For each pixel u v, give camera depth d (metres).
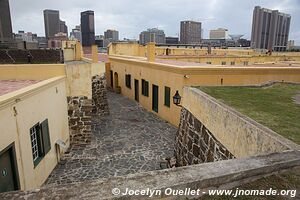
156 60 19.14
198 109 7.88
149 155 10.42
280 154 3.81
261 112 6.81
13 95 6.03
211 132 6.75
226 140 5.81
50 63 11.09
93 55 15.59
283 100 8.40
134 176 3.12
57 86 9.50
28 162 6.86
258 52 37.62
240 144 5.17
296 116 6.42
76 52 19.38
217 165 3.45
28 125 6.88
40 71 10.10
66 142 10.65
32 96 7.14
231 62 27.19
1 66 9.68
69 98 10.88
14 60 10.89
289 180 3.45
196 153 7.89
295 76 13.38
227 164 3.48
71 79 10.72
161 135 12.67
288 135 4.97
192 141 8.30
